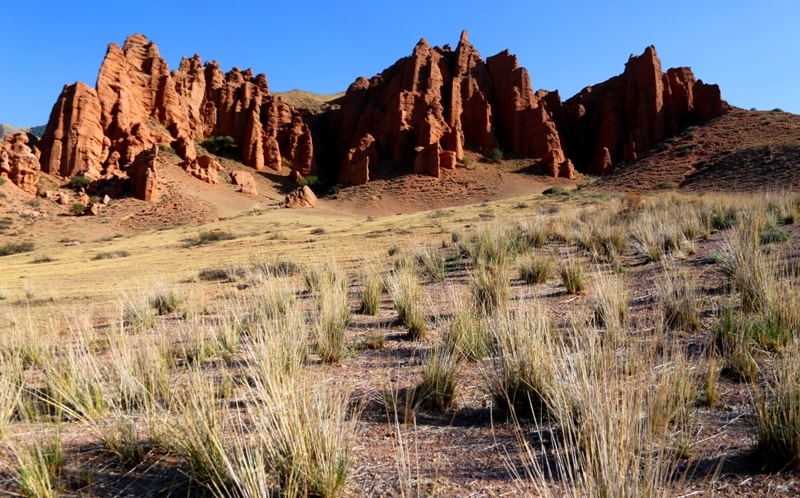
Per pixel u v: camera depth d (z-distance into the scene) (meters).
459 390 4.07
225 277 14.67
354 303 8.56
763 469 2.48
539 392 3.42
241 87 119.69
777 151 48.66
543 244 13.51
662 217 14.14
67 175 81.56
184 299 9.96
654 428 2.74
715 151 61.72
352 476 2.74
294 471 2.53
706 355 4.07
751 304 5.04
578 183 77.50
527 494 2.38
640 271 8.59
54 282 17.39
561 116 104.94
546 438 3.03
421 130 95.00
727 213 14.24
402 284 7.49
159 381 4.19
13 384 4.00
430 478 2.67
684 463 2.57
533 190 81.94
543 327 4.21
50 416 3.92
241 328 6.51
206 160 89.00
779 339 4.01
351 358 5.23
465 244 12.97
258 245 28.80
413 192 84.19
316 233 34.56
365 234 29.30
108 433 3.26
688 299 5.09
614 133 93.75
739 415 3.08
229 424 3.35
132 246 38.72
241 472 2.33
